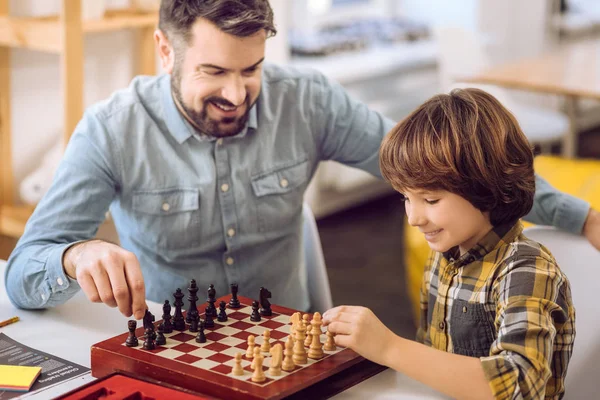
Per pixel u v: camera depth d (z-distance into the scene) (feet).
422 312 4.96
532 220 5.44
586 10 19.36
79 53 7.76
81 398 3.59
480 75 12.37
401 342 3.88
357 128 6.02
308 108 5.92
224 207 5.64
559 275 4.07
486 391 3.66
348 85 13.97
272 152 5.78
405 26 16.58
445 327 4.47
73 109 7.82
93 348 4.00
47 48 7.80
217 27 4.85
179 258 5.68
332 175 13.96
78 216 5.27
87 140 5.43
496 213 4.15
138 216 5.61
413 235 9.34
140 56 9.36
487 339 4.26
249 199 5.70
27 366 4.16
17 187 8.71
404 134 4.14
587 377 4.76
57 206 5.27
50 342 4.49
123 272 4.42
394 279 12.09
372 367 4.05
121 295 4.34
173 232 5.61
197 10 4.87
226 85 5.06
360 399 3.81
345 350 4.00
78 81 7.81
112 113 5.51
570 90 11.34
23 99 8.54
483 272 4.26
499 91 13.21
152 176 5.55
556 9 18.48
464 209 4.09
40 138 8.79
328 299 6.23
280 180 5.81
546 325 3.79
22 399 3.84
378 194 15.81
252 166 5.70
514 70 12.70
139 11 9.01
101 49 9.02
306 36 14.96
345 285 11.84
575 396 4.74
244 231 5.73
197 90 5.11
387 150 4.21
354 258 12.85
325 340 4.13
